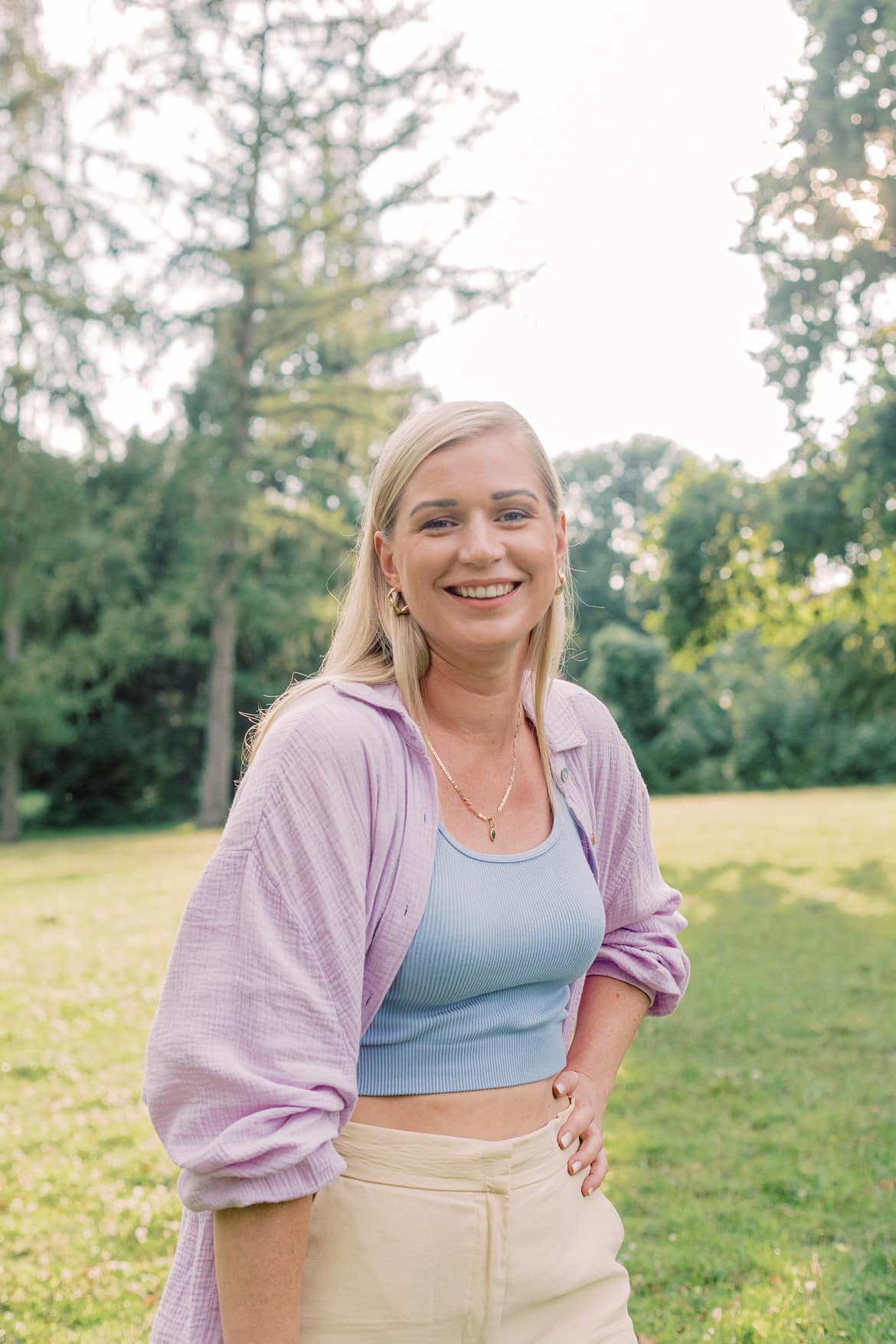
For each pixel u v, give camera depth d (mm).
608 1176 4430
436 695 1670
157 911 11703
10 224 22422
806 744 35219
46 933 10461
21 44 22172
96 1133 4984
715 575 18844
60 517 24016
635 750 35969
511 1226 1510
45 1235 3965
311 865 1424
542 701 1752
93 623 31031
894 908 10570
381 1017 1520
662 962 1938
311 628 26109
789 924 10117
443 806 1619
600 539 48906
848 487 15758
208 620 32062
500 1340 1537
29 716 26109
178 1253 1503
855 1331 3072
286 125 23188
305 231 23578
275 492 27453
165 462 24984
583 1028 1909
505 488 1587
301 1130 1328
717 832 18812
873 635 18500
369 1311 1451
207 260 23312
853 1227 3881
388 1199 1465
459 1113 1523
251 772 1496
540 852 1644
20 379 23031
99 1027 6895
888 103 14734
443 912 1503
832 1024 6590
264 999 1369
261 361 24906
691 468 19219
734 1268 3604
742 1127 4969
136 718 35844
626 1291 1696
